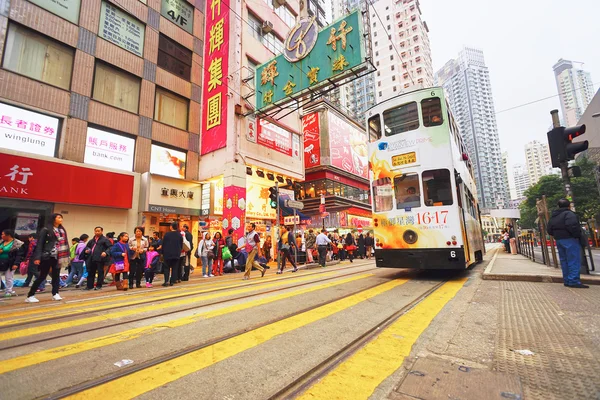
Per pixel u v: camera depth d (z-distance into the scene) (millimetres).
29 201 9633
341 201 25484
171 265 8039
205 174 15156
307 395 2092
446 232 7016
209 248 10227
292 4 20359
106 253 7586
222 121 14812
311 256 14531
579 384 2127
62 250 5941
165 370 2473
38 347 3020
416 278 7922
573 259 5645
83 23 11797
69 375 2381
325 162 25125
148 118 13570
